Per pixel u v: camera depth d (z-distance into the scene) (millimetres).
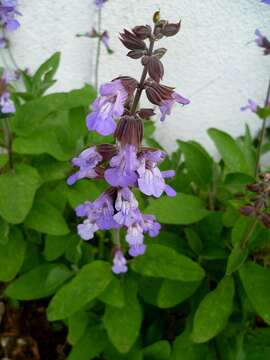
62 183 212
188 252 215
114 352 200
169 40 261
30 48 270
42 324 244
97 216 145
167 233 221
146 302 220
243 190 218
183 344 194
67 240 206
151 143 258
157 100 116
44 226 194
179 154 277
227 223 206
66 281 206
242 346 195
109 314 185
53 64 246
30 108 205
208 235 215
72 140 218
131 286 195
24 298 194
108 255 221
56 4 252
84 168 134
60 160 204
